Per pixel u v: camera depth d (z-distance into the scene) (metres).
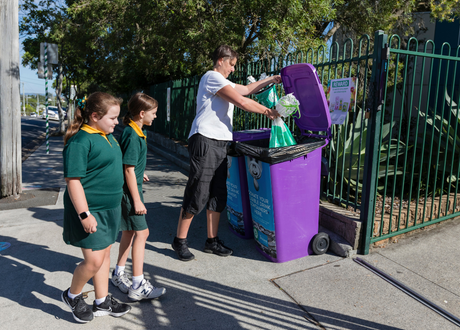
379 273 3.01
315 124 3.42
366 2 8.16
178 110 10.12
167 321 2.44
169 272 3.12
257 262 3.29
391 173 4.37
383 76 3.01
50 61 9.77
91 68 19.91
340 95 3.46
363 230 3.30
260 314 2.51
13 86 4.95
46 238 3.85
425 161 4.70
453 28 9.02
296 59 4.18
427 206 3.88
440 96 8.18
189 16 8.16
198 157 3.11
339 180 4.57
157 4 8.09
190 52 8.92
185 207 3.22
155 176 7.28
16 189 5.12
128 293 2.67
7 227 4.15
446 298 2.65
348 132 5.01
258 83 3.42
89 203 2.15
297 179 3.11
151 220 4.43
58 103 17.78
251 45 8.34
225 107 3.14
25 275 3.05
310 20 7.11
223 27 7.54
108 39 12.29
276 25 6.64
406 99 8.55
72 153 2.03
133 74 16.11
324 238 3.37
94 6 9.48
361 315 2.47
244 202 3.68
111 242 2.29
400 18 8.81
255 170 3.19
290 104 3.12
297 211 3.18
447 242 3.55
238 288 2.85
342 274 3.02
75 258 3.39
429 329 2.32
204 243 3.73
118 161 2.27
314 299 2.68
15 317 2.47
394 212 3.72
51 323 2.41
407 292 2.73
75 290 2.35
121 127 19.53
